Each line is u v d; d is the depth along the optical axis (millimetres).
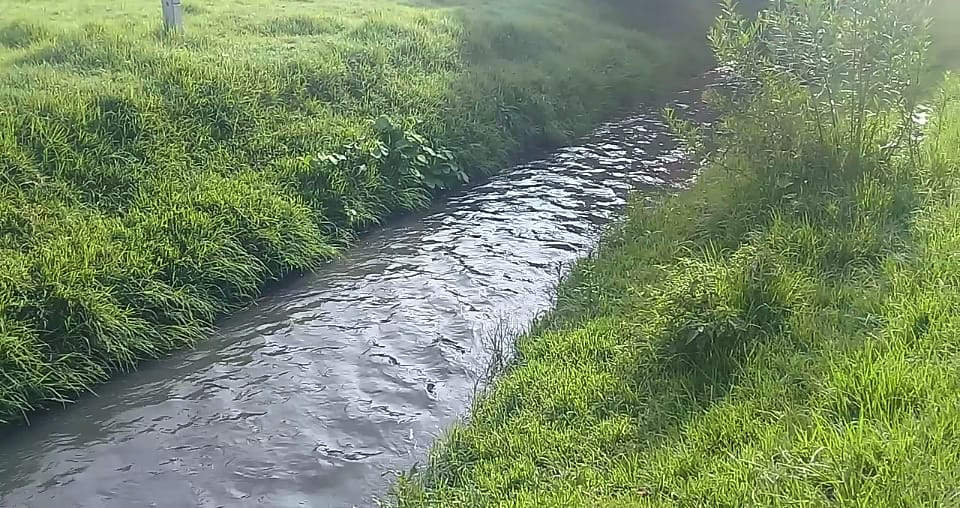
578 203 10539
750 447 4691
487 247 9156
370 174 10234
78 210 8180
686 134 8898
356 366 6848
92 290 7152
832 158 7988
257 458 5777
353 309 7824
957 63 14195
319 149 10273
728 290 5953
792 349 5664
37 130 8695
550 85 14211
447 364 6824
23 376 6383
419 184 10695
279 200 9188
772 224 7523
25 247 7465
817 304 6195
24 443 6043
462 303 7848
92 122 9133
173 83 10312
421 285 8258
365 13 15289
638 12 21484
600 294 7441
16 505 5391
